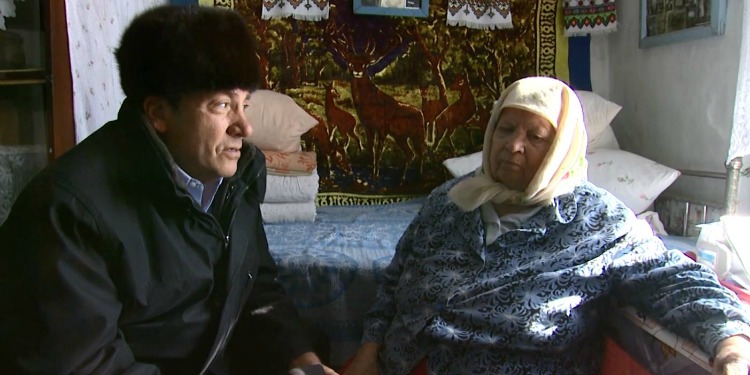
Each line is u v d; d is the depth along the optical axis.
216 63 1.04
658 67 2.53
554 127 1.28
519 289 1.27
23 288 0.96
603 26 2.75
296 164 2.32
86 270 1.00
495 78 2.85
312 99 2.76
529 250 1.31
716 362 1.01
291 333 1.36
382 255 1.90
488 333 1.27
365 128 2.80
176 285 1.12
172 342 1.17
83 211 1.00
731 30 2.06
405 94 2.80
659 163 2.49
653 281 1.24
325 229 2.22
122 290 1.06
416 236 1.47
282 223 2.33
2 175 1.74
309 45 2.74
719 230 1.60
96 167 1.05
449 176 2.87
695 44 2.27
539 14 2.84
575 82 2.89
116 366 1.03
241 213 1.30
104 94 2.01
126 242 1.04
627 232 1.30
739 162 1.84
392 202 2.81
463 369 1.28
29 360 0.96
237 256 1.24
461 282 1.33
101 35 1.99
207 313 1.21
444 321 1.31
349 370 1.41
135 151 1.10
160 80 1.04
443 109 2.83
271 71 2.74
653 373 1.21
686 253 1.76
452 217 1.40
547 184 1.29
